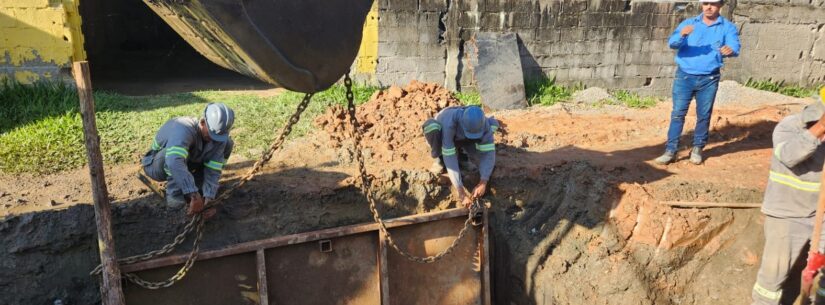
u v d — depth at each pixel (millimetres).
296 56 2854
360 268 5324
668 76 11000
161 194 5133
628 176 5887
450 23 9570
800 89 11852
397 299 5469
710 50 5633
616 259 5379
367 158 6086
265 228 5309
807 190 4004
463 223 5633
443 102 7410
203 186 4660
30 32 7688
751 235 5336
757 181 5785
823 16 11547
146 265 4469
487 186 5801
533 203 5934
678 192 5586
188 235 5047
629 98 10039
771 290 4340
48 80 7879
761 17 11141
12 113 6930
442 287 5641
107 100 7629
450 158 4848
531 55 10062
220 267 4844
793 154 3846
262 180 5531
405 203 5730
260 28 2686
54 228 4723
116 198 4996
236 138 6512
